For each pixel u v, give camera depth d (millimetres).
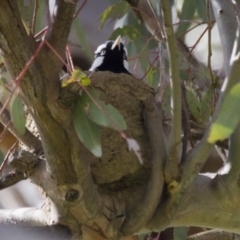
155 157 3678
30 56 3041
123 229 3707
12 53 3012
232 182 4004
